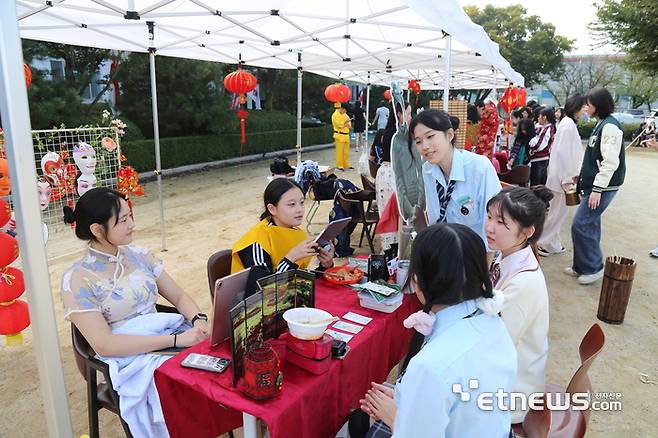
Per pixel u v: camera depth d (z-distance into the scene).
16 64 1.14
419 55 6.22
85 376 2.04
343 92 9.18
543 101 30.94
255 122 14.31
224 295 1.73
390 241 4.76
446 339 1.24
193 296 4.17
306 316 1.68
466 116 6.79
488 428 1.24
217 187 9.38
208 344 1.83
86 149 4.50
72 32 4.67
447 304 1.27
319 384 1.57
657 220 7.14
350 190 5.42
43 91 8.06
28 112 1.17
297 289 1.84
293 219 2.38
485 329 1.28
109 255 2.12
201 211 7.29
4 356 3.19
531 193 1.87
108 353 1.93
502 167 7.08
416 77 10.50
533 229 1.83
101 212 2.01
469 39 3.24
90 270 2.06
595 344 1.72
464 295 1.25
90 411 2.03
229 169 11.87
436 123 2.38
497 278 1.93
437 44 5.25
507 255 1.93
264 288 1.70
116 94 10.58
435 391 1.16
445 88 3.30
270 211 2.41
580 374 1.59
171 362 1.71
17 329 2.13
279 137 14.81
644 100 24.33
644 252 5.62
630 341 3.50
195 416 1.80
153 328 2.07
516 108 9.79
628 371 3.11
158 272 2.41
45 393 1.31
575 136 4.95
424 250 1.27
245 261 2.32
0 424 2.53
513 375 1.31
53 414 1.32
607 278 3.71
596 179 4.09
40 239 1.23
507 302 1.75
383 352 2.04
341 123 11.46
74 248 5.37
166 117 11.22
